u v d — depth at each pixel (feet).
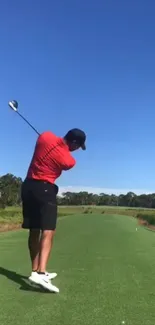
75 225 73.97
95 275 23.52
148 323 15.30
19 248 35.63
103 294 19.22
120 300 18.25
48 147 19.86
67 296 18.71
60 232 56.80
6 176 389.19
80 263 27.66
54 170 19.88
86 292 19.51
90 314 16.20
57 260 28.91
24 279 21.79
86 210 365.81
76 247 37.32
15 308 16.70
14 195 376.48
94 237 47.93
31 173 19.99
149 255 32.30
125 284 21.36
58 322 15.23
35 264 20.35
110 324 15.15
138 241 44.68
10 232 61.77
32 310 16.49
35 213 19.85
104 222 88.94
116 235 51.42
